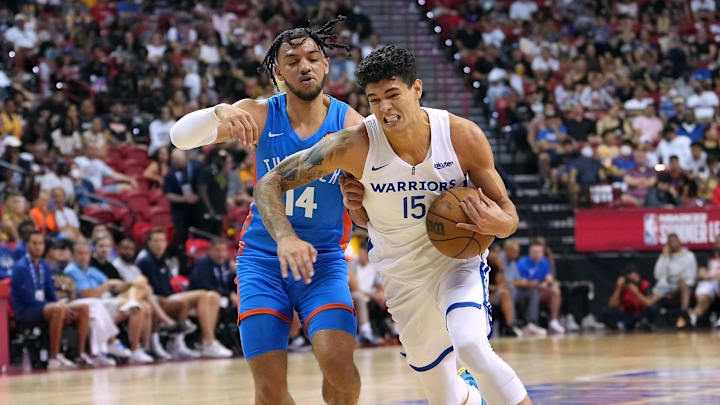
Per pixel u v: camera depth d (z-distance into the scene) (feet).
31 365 53.67
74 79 91.45
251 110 21.99
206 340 57.88
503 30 114.32
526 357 49.08
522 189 93.76
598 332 76.28
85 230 69.00
